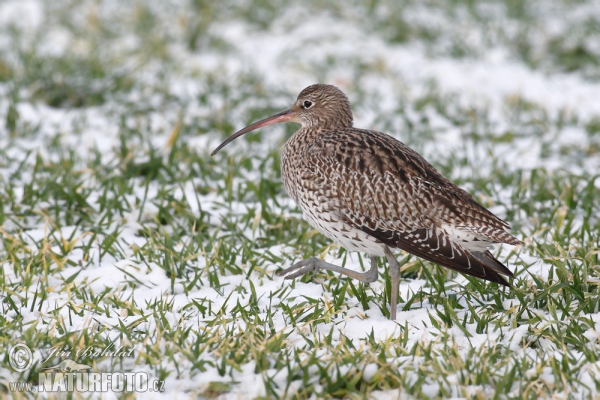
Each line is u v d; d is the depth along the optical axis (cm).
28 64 1806
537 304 995
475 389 814
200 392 829
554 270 1084
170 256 1120
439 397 807
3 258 1116
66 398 809
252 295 1009
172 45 2108
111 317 973
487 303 1012
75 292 1031
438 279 1032
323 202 1030
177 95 1781
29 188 1292
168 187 1398
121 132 1571
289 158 1116
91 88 1781
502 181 1434
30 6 2278
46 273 1054
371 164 1012
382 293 1049
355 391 823
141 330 938
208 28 2138
